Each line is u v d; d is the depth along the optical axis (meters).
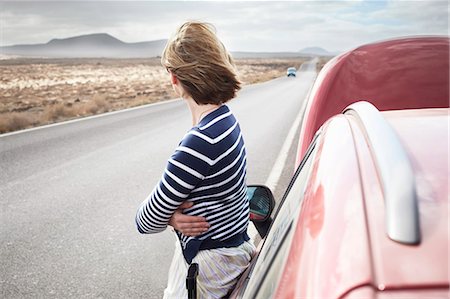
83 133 11.92
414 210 0.82
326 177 1.17
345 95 3.12
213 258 1.80
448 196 0.89
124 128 12.82
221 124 1.69
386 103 3.04
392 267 0.74
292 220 1.22
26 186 6.91
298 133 11.52
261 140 10.66
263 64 182.88
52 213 5.75
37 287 3.96
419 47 3.23
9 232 5.15
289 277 0.89
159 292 3.86
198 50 1.69
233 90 1.75
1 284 4.02
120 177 7.39
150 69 100.38
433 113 1.53
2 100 28.33
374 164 1.07
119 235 5.07
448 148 1.13
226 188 1.71
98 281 4.05
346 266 0.78
